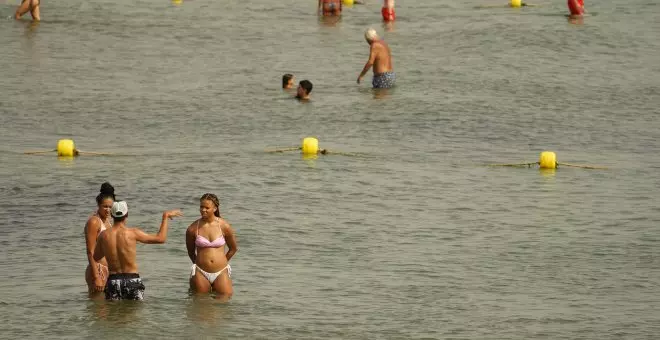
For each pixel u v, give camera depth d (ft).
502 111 296.92
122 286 149.28
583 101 312.50
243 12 431.02
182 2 446.19
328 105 298.97
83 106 293.02
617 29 401.70
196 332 139.64
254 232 188.34
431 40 383.65
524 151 260.01
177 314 146.00
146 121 280.72
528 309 152.05
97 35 379.35
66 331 139.03
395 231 192.34
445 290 160.45
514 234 192.03
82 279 161.17
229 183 220.84
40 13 407.85
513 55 363.35
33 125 273.95
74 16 406.21
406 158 248.32
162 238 150.30
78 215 197.16
